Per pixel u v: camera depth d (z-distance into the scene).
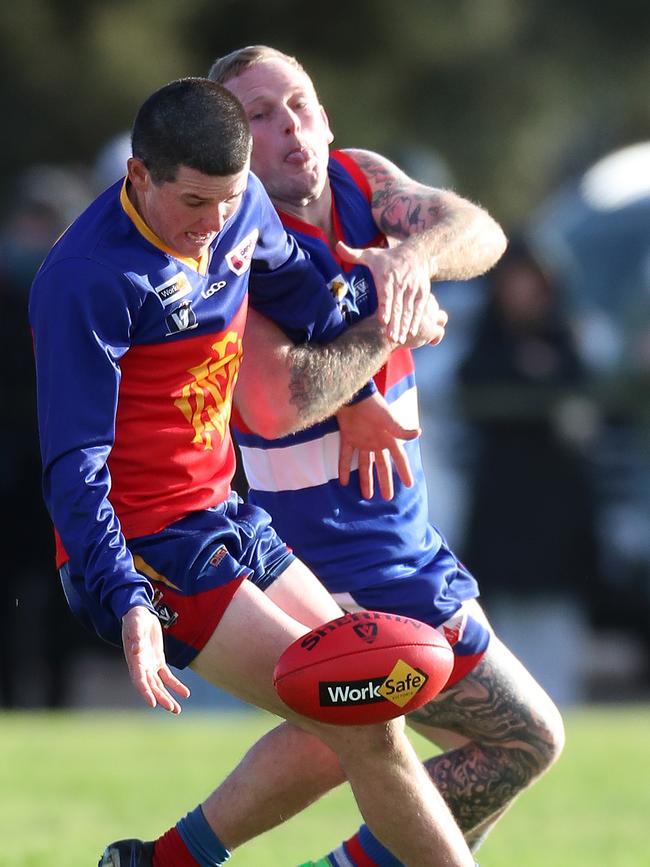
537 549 34.69
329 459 15.09
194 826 14.50
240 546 13.81
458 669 15.16
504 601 34.88
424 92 70.56
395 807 13.23
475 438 35.38
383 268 14.64
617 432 37.03
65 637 36.69
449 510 35.62
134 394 13.35
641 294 45.94
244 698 13.61
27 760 26.70
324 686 12.66
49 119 64.44
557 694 35.22
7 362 34.34
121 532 12.92
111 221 13.06
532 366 35.44
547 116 75.94
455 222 15.28
